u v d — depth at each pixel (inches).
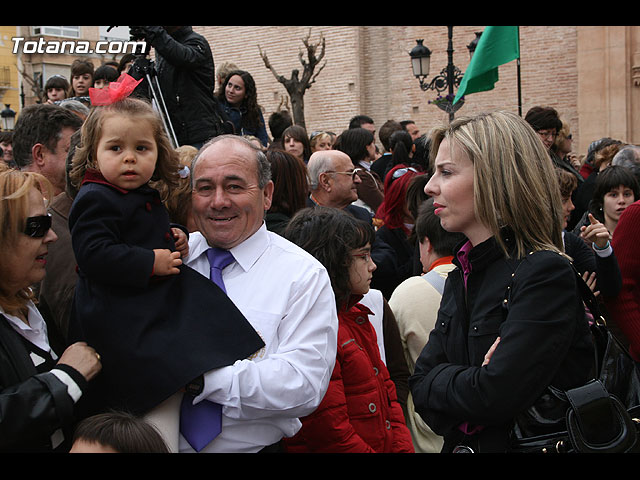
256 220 100.4
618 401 85.7
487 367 85.9
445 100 417.7
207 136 221.9
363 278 119.1
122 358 87.4
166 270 90.0
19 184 92.4
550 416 86.7
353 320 120.9
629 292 149.6
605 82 592.7
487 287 92.3
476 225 95.3
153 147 94.3
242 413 89.9
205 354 87.8
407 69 674.2
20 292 96.1
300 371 93.0
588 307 92.8
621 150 225.3
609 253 141.8
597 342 92.1
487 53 335.0
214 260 100.4
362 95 690.8
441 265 143.9
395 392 125.3
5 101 978.7
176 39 221.0
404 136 283.9
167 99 218.2
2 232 90.0
